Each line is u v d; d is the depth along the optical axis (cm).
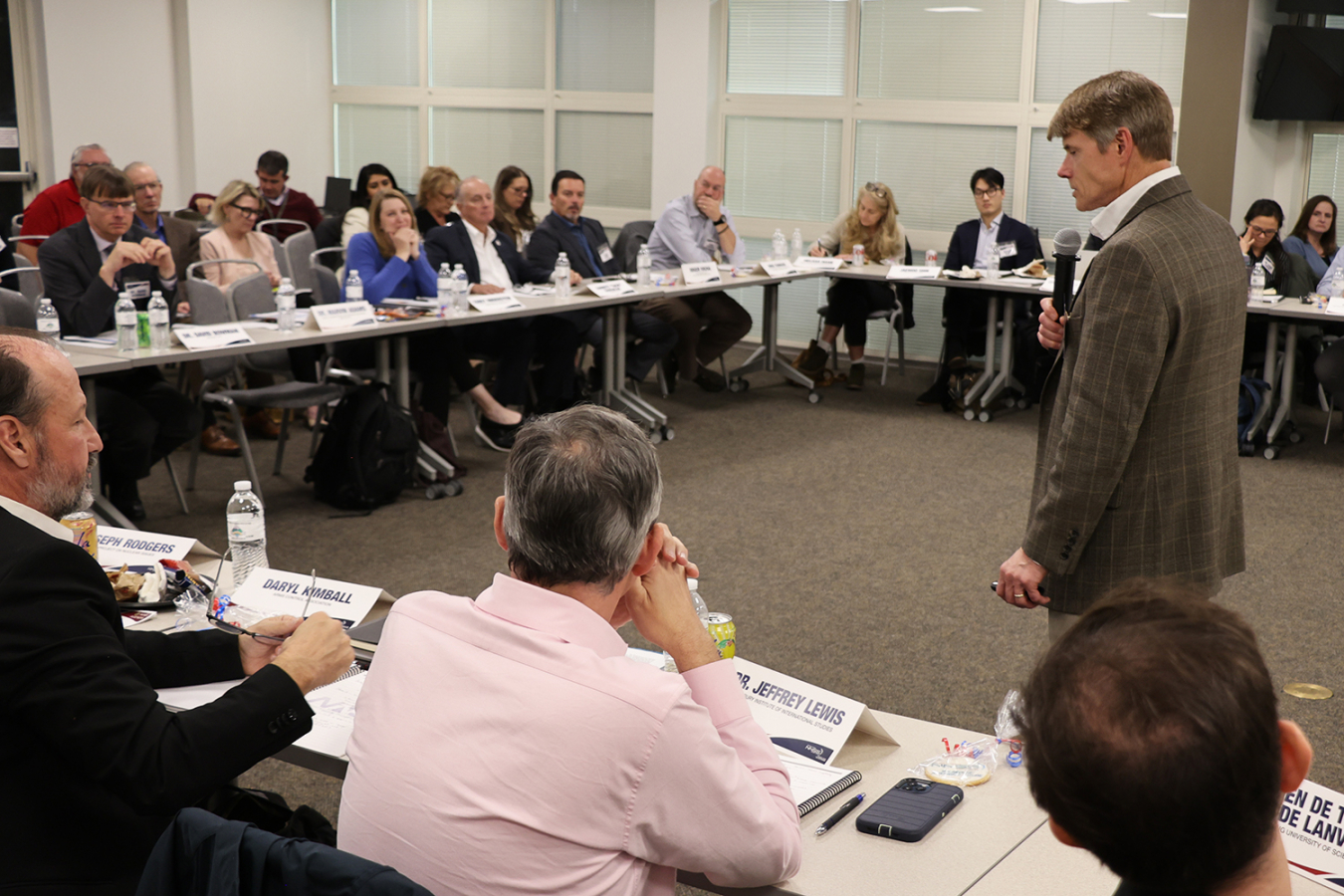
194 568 221
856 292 706
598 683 110
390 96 924
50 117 771
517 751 109
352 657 150
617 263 690
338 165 962
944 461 549
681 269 643
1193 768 63
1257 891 66
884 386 725
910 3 759
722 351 687
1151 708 64
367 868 96
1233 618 69
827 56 790
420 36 905
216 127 858
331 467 466
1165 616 70
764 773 122
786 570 403
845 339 711
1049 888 123
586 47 852
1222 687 64
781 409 657
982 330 677
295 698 140
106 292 419
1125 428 178
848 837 133
